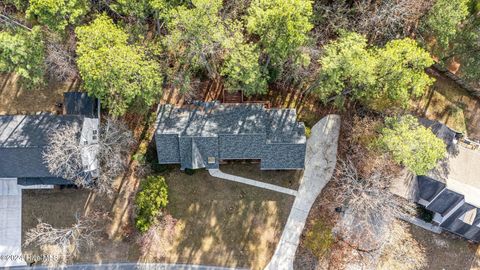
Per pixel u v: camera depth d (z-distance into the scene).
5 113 41.75
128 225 41.88
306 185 43.53
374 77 35.72
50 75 41.84
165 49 39.62
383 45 40.12
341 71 35.09
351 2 40.22
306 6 33.75
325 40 39.66
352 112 43.62
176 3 36.09
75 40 38.75
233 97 42.19
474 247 44.34
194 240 42.31
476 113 45.94
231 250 42.53
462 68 42.91
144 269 41.91
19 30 35.53
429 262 43.84
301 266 42.69
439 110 45.34
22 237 41.31
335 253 42.59
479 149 44.41
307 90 41.97
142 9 35.94
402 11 37.12
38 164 38.53
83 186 40.75
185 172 42.59
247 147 40.09
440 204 41.62
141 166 41.91
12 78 42.38
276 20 33.09
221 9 38.72
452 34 39.03
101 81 33.69
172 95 42.56
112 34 33.97
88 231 41.38
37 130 38.53
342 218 43.47
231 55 35.44
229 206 42.88
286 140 40.03
